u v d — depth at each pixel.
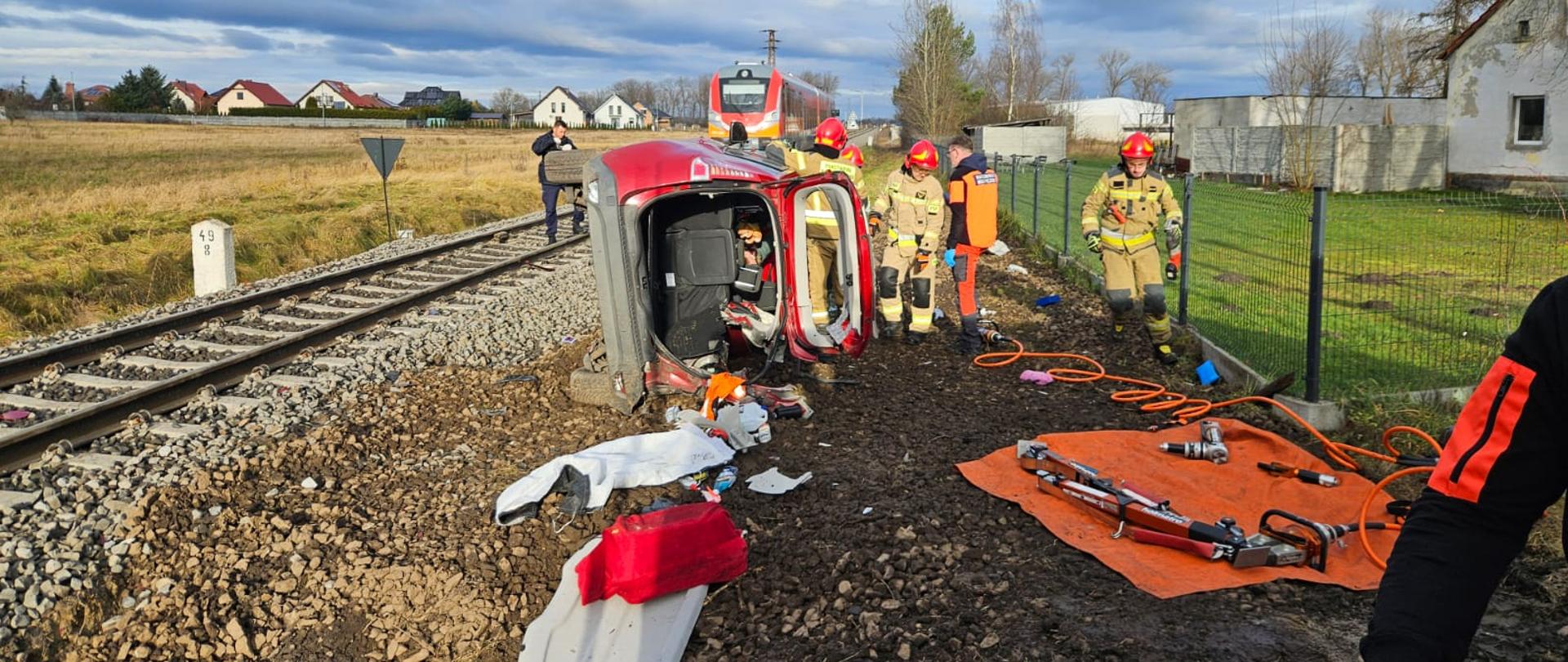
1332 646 3.68
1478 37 24.19
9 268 12.66
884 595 4.28
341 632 4.42
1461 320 8.87
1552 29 22.28
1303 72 30.05
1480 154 24.34
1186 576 4.23
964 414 6.90
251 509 5.50
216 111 118.00
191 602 4.59
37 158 36.44
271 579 4.80
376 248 16.77
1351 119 29.61
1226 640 3.74
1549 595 3.88
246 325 10.28
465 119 110.38
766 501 5.39
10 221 16.22
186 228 16.92
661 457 5.80
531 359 8.99
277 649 4.35
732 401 6.64
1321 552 4.24
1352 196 23.05
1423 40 31.33
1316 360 6.31
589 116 145.25
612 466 5.59
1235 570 4.25
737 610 4.27
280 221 17.66
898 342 9.20
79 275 12.70
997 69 60.19
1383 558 4.34
